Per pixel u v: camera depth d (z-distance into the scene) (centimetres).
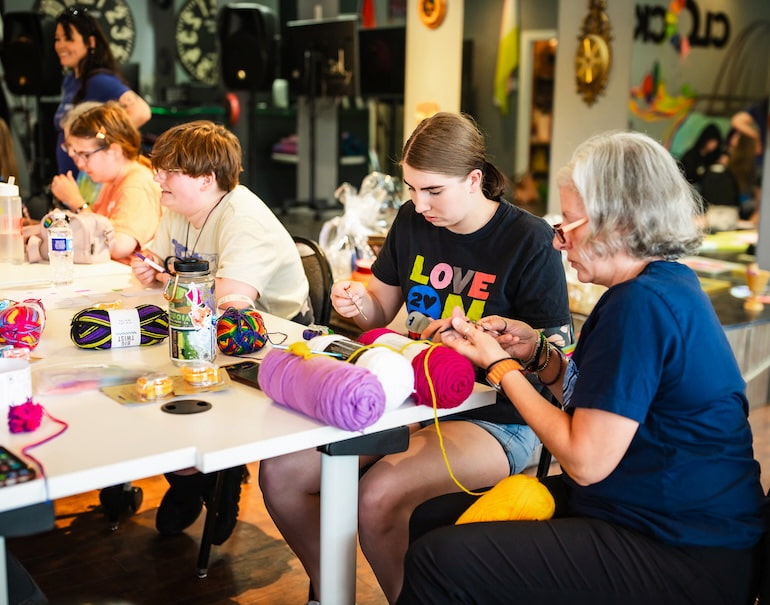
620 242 155
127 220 318
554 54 643
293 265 259
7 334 191
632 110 602
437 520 173
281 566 256
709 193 646
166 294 185
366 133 960
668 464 151
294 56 881
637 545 150
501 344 186
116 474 132
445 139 199
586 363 152
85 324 194
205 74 1018
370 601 237
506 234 208
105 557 258
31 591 154
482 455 196
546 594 151
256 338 194
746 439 157
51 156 809
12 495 124
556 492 173
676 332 148
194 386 169
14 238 300
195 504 267
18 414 145
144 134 873
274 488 204
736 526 151
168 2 976
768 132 536
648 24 598
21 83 793
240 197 254
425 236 221
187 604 235
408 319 221
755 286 429
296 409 157
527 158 671
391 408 160
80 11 436
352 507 171
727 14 633
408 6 714
